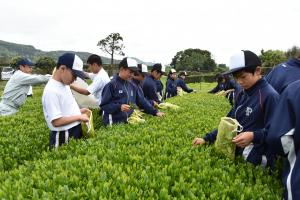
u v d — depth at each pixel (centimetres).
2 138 732
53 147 641
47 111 646
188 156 545
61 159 536
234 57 493
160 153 555
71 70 639
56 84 650
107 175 444
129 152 550
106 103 866
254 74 492
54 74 654
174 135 712
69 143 625
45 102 642
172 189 405
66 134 662
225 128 521
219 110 1179
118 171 452
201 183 445
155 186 411
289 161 384
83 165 486
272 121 387
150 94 1147
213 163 525
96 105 1058
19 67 1098
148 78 1150
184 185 414
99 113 1181
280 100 390
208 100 1566
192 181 428
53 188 404
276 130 378
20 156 671
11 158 655
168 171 464
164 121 862
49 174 448
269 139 385
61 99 650
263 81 498
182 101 1489
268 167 509
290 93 379
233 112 562
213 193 394
